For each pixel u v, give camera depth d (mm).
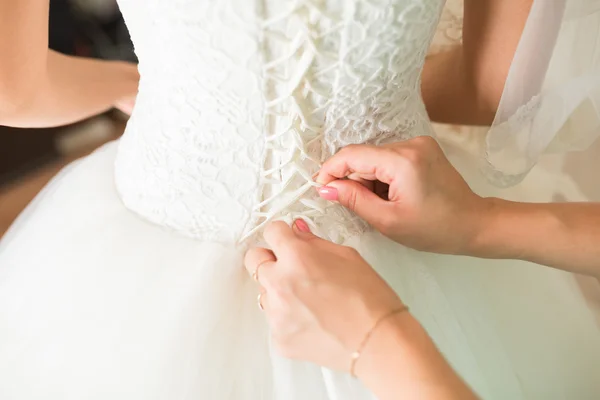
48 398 552
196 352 553
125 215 641
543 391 653
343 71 508
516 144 655
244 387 549
